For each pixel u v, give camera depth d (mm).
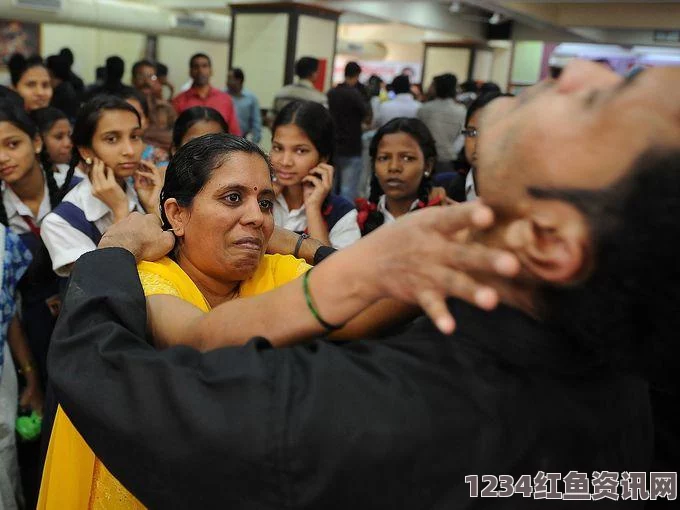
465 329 595
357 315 667
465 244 518
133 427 593
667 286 478
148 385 594
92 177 1725
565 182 477
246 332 649
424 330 626
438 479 563
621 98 468
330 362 587
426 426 557
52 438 918
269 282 1032
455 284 493
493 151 521
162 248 949
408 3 9180
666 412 969
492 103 569
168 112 4594
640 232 464
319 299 599
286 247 1163
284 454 551
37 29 9062
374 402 562
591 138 469
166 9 9242
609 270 486
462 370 578
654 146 455
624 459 631
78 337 653
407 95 6348
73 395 629
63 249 1661
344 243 1966
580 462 587
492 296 475
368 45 12703
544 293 538
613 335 522
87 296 705
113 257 777
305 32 8164
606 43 9602
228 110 5344
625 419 635
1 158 1824
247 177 948
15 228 1959
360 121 5105
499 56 11555
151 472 605
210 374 591
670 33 9047
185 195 959
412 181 1990
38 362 1822
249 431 555
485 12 9977
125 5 8492
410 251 523
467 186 2340
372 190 2162
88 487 881
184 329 722
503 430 562
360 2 8523
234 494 582
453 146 4574
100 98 1884
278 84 8234
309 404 558
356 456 551
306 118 1906
